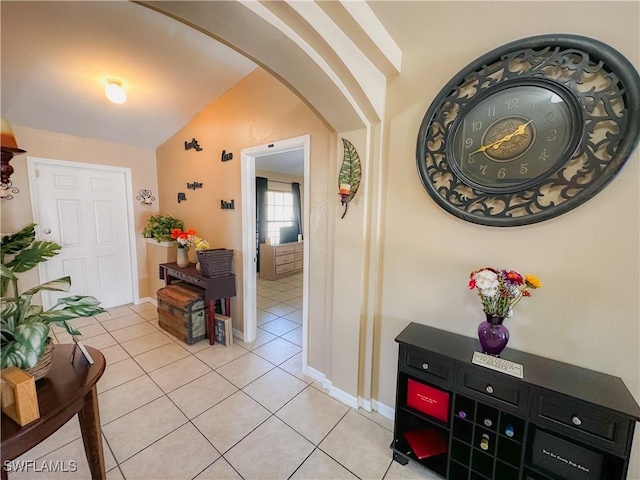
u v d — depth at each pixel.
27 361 0.92
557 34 1.16
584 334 1.21
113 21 1.86
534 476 1.19
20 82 2.30
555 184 1.20
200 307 2.85
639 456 1.14
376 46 1.43
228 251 2.82
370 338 1.86
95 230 3.54
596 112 1.11
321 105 1.65
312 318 2.24
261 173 5.82
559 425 1.08
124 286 3.86
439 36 1.47
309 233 2.18
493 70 1.31
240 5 1.00
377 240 1.79
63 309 1.14
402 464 1.51
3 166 2.17
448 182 1.48
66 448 1.58
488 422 1.27
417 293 1.67
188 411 1.88
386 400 1.87
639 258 1.09
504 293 1.22
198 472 1.45
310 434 1.71
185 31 2.00
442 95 1.45
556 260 1.25
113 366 2.41
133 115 3.06
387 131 1.71
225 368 2.41
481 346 1.37
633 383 1.13
